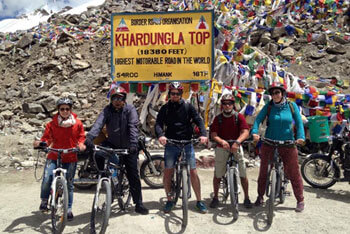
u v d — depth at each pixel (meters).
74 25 18.31
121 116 4.63
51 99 10.73
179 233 4.25
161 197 5.76
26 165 7.87
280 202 5.35
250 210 5.04
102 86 12.07
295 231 4.30
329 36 14.31
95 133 4.34
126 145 4.74
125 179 5.02
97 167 4.40
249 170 7.74
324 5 9.70
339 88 11.32
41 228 4.47
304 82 9.59
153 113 9.06
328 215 4.82
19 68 14.38
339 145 6.07
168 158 4.74
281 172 4.89
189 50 7.90
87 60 13.93
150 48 7.96
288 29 9.88
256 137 4.73
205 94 8.66
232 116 4.86
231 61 9.14
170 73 7.95
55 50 14.34
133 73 8.03
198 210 5.04
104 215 3.93
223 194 5.54
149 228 4.38
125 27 7.99
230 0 11.48
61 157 4.46
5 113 10.57
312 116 8.48
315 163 6.33
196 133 8.52
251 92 8.66
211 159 7.84
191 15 7.87
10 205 5.42
